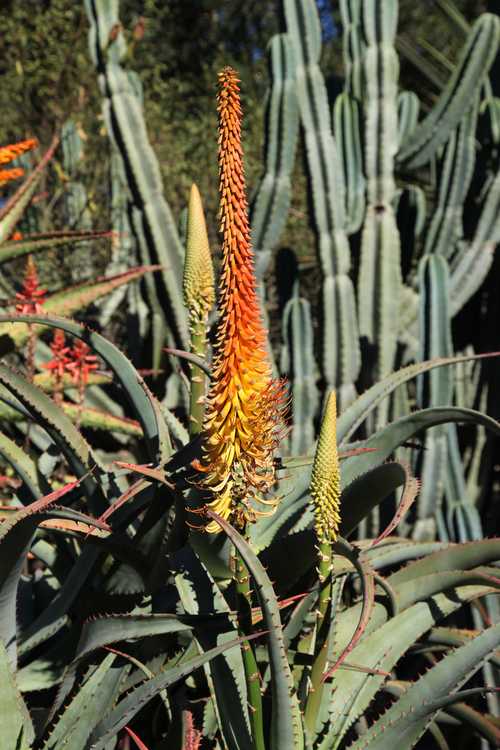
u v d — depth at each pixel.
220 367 1.58
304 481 2.42
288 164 4.29
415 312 4.54
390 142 4.13
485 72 4.15
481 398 4.55
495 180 4.20
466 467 4.50
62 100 6.93
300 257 7.39
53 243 3.18
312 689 1.77
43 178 5.60
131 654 2.11
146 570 2.16
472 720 2.62
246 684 1.74
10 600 1.93
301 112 4.23
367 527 3.78
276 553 2.08
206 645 1.86
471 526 3.91
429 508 3.77
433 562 2.36
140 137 4.36
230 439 1.60
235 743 1.86
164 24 12.42
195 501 1.86
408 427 2.31
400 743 1.92
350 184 4.35
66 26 7.70
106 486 2.35
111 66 4.35
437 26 10.05
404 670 3.24
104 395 4.55
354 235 4.46
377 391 2.46
